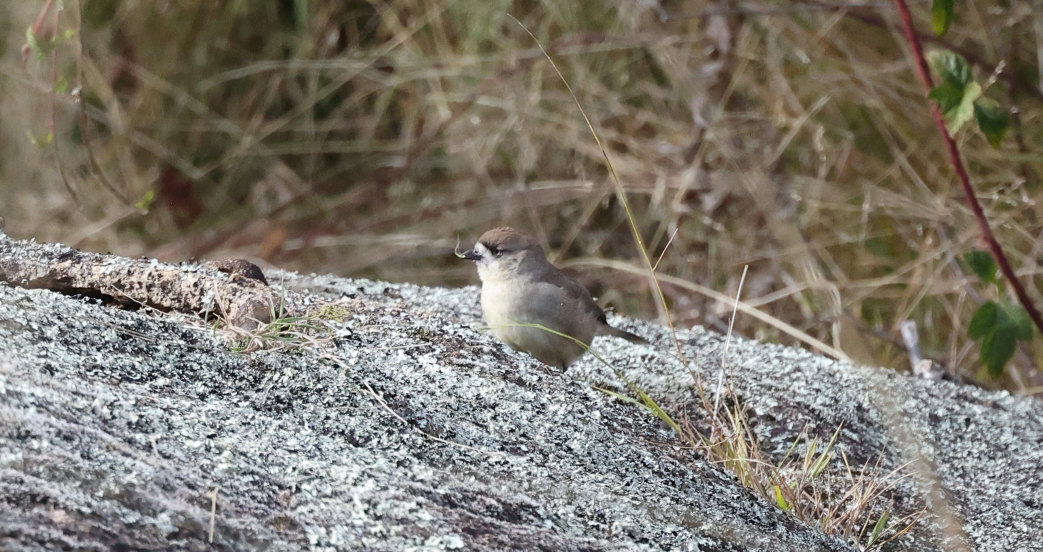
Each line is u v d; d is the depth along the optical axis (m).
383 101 14.27
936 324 11.92
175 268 5.80
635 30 13.61
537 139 14.03
